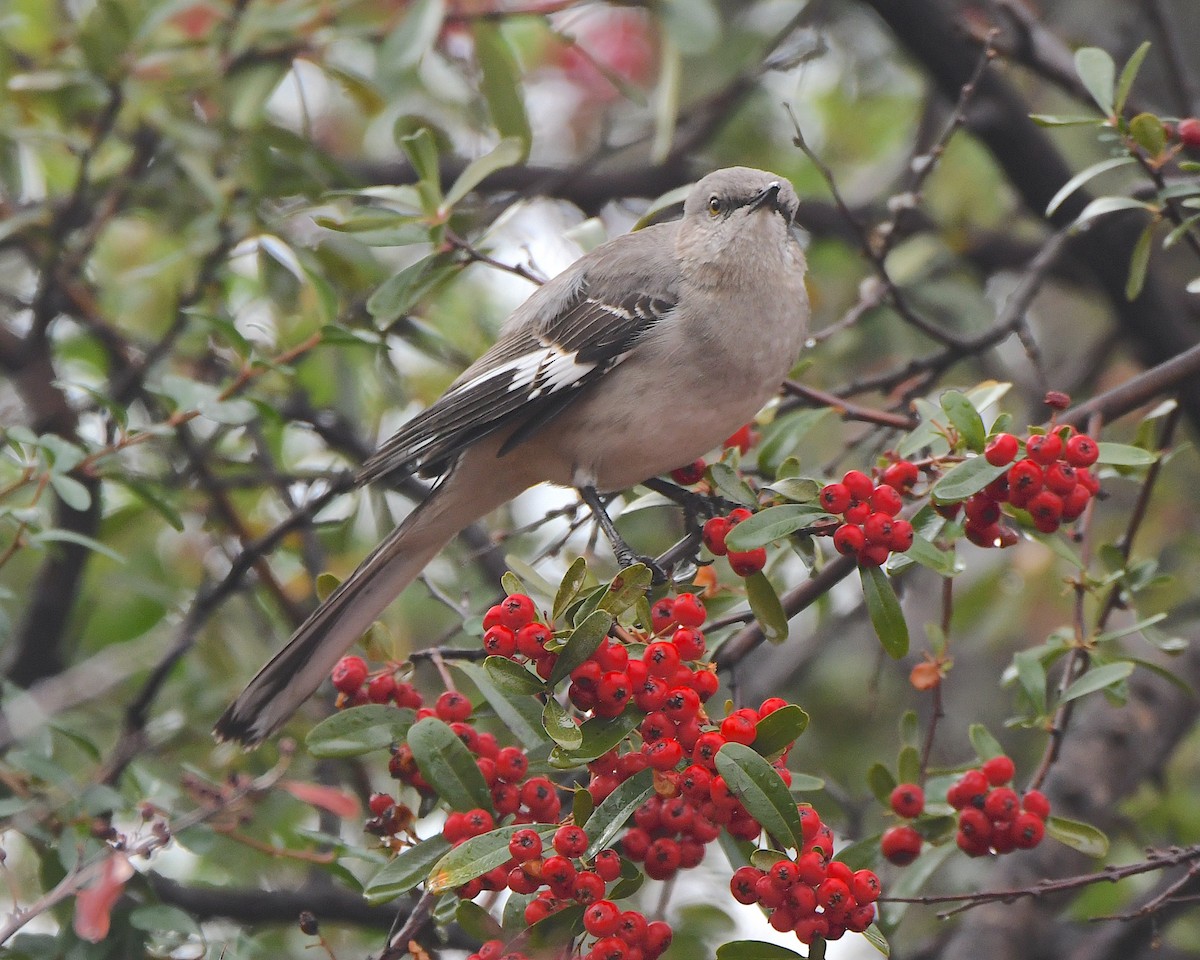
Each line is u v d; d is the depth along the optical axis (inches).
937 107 429.4
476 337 364.2
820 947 183.6
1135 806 370.9
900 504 206.7
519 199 380.8
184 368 369.1
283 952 311.9
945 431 222.1
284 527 312.5
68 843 238.1
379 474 280.8
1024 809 224.7
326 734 213.8
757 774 178.7
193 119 354.9
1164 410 244.2
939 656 245.3
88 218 362.3
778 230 287.7
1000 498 213.2
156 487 299.4
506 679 190.9
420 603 394.0
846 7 451.2
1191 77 382.9
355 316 351.3
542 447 291.9
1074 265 423.2
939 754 402.3
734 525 224.1
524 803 205.0
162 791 257.0
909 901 230.7
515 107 331.0
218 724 259.9
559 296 296.0
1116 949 325.4
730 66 415.2
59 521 330.6
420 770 205.3
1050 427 214.4
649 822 198.4
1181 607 382.6
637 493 307.9
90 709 334.3
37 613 335.6
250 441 371.6
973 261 423.5
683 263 288.2
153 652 320.2
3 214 352.8
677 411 283.1
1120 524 410.3
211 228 331.0
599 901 183.0
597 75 427.8
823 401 279.1
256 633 378.6
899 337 400.8
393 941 218.5
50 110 349.4
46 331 341.7
